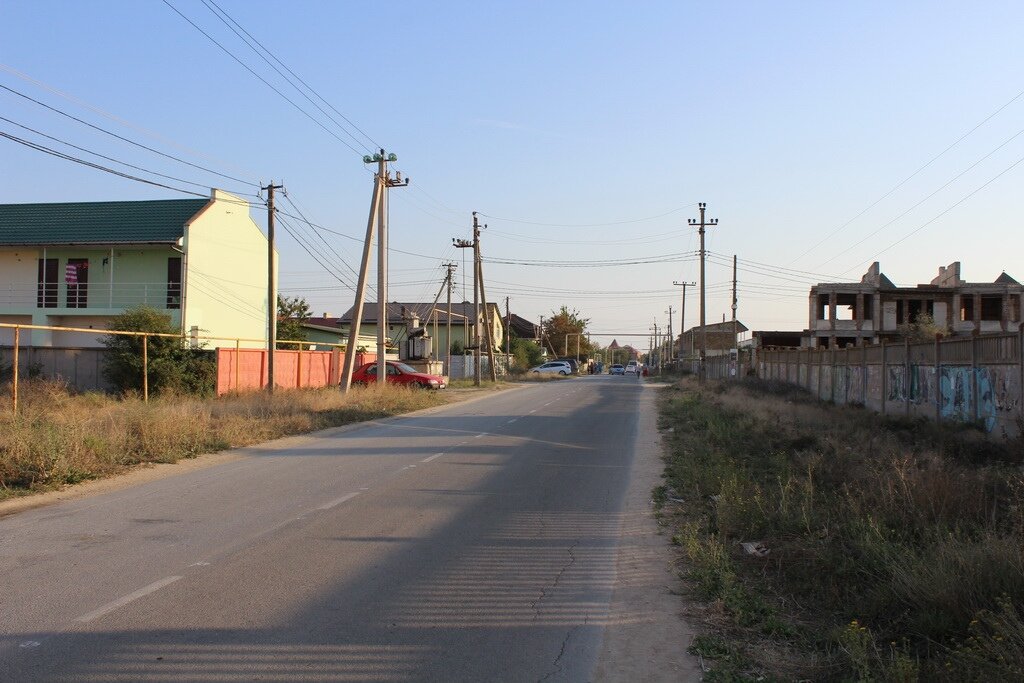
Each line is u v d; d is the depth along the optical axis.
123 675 4.75
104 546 7.98
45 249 37.50
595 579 7.07
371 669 4.94
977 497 8.59
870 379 26.41
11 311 37.06
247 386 31.98
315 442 18.08
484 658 5.18
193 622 5.73
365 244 30.42
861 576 6.67
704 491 11.09
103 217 38.94
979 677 4.45
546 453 16.05
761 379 45.59
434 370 48.78
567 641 5.52
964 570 5.85
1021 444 13.72
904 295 57.16
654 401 35.84
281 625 5.70
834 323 57.56
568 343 131.88
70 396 24.59
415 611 6.10
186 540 8.27
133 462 13.88
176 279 37.34
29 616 5.81
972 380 18.16
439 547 8.12
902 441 16.09
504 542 8.38
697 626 5.86
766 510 8.91
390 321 77.50
